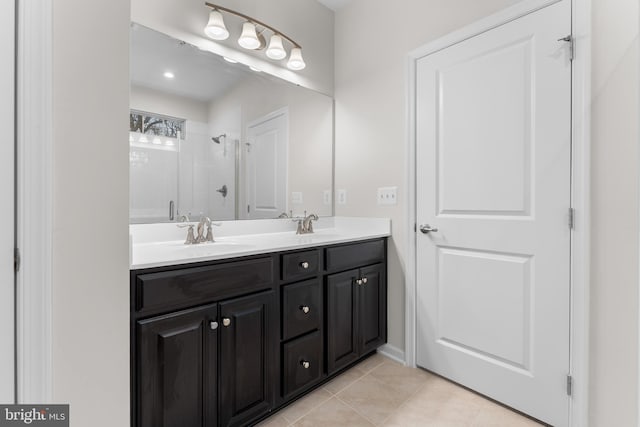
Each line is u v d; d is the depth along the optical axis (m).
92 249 0.86
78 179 0.83
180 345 1.10
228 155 1.84
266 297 1.38
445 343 1.78
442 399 1.59
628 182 1.16
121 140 0.90
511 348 1.52
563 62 1.34
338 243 1.72
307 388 1.57
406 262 1.94
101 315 0.88
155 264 1.05
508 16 1.50
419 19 1.86
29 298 0.76
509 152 1.51
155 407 1.04
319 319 1.63
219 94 1.80
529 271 1.46
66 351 0.82
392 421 1.42
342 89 2.34
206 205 1.76
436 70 1.80
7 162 0.73
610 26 1.21
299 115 2.18
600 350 1.24
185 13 1.66
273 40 1.92
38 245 0.77
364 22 2.18
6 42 0.73
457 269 1.72
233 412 1.26
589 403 1.27
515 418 1.45
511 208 1.51
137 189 1.53
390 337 2.05
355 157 2.24
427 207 1.85
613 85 1.20
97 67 0.85
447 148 1.75
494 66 1.56
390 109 2.02
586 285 1.27
